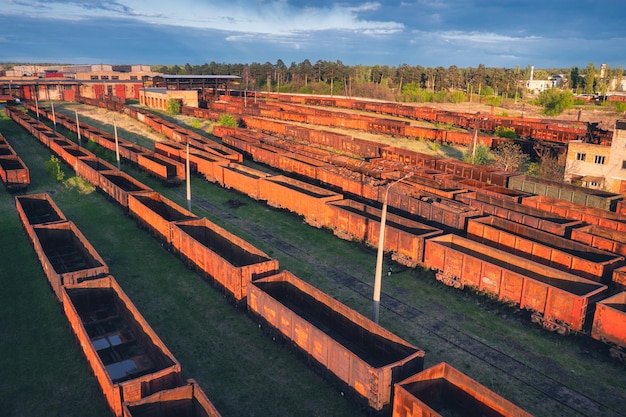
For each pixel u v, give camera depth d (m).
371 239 30.55
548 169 52.03
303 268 27.97
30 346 19.33
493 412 14.29
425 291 25.41
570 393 17.59
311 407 16.31
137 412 13.62
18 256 28.09
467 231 30.03
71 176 46.88
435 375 15.27
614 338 19.56
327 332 19.94
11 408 15.88
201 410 13.98
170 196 42.12
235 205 39.91
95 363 16.05
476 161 56.41
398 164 49.16
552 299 21.31
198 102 104.44
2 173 42.00
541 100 137.38
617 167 48.03
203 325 21.25
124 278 25.75
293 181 39.72
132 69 163.75
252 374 17.98
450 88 194.38
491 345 20.53
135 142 66.25
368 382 15.32
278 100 126.00
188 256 26.91
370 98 157.50
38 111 78.94
